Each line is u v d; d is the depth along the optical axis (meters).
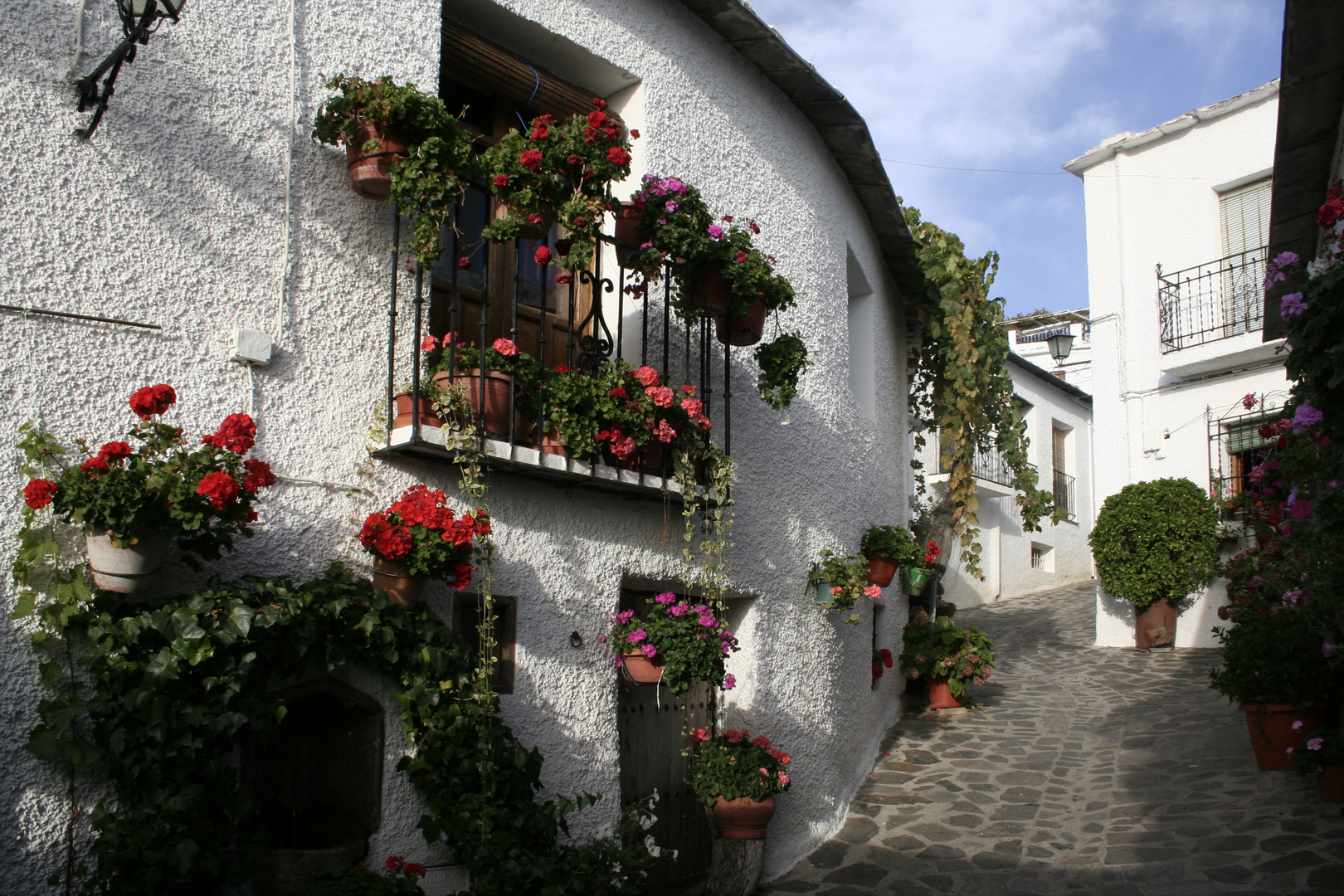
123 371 3.64
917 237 9.68
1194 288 12.66
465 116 5.53
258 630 3.51
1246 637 6.93
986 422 10.34
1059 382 18.84
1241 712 8.56
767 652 6.42
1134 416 13.04
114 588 3.35
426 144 4.11
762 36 6.49
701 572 5.70
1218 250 12.62
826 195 7.68
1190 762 7.49
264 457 3.95
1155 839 6.21
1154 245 13.12
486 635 4.26
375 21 4.59
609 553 5.20
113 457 3.23
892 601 9.61
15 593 3.31
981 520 17.14
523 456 4.47
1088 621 14.61
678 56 6.20
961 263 9.72
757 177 6.78
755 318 5.68
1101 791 7.23
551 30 5.41
